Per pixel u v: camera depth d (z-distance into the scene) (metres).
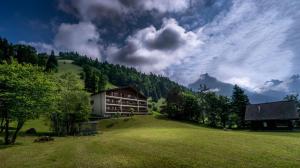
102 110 105.44
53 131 57.41
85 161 16.75
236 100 93.88
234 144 22.72
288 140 25.91
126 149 21.36
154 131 44.31
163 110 105.50
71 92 59.41
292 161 14.80
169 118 96.69
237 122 91.38
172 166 14.37
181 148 20.64
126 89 120.19
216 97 97.81
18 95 32.09
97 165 15.36
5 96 31.67
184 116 100.25
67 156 19.39
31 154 21.55
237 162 14.89
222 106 94.69
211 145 22.12
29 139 40.88
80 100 60.56
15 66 35.34
